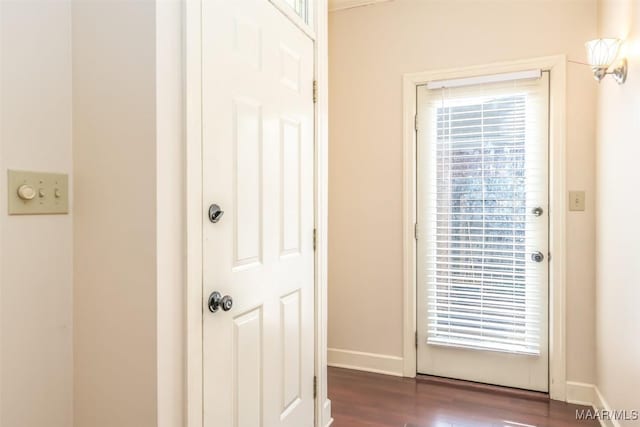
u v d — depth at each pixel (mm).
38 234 1081
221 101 1291
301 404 1875
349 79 2955
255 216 1495
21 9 1042
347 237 2969
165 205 1080
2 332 1004
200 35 1191
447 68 2688
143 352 1072
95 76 1128
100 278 1126
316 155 2039
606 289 2133
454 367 2725
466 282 2670
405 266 2801
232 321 1359
